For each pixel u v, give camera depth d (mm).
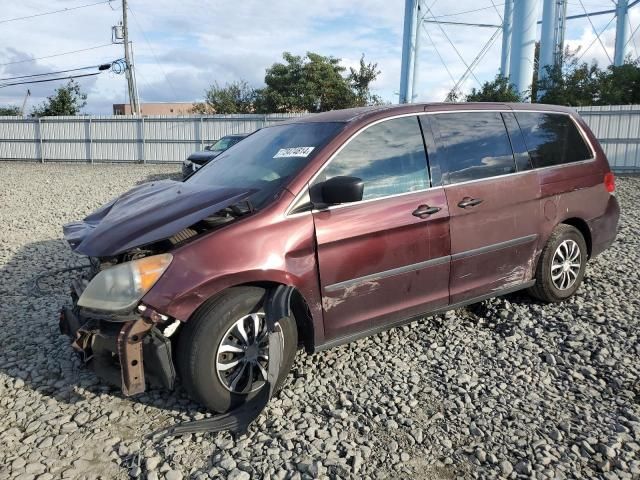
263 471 2857
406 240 3873
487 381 3777
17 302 5559
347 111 4273
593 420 3279
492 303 5098
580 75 26500
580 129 5254
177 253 3191
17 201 13352
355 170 3775
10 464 2959
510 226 4484
